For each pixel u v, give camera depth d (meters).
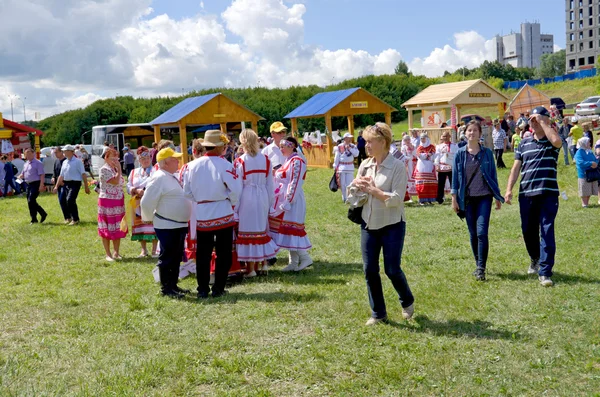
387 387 4.23
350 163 15.59
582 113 40.41
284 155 8.13
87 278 8.14
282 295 6.68
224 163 6.79
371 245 5.41
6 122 33.03
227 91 58.34
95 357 4.98
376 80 61.28
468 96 28.20
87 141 58.72
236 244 7.60
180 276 7.89
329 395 4.16
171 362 4.76
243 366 4.66
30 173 14.28
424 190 14.62
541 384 4.15
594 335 5.00
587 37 134.75
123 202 9.46
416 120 57.06
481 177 7.07
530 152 6.79
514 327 5.32
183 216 6.91
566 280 6.73
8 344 5.42
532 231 7.02
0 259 9.80
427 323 5.52
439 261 8.20
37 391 4.28
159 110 57.25
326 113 28.45
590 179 12.36
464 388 4.15
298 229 7.98
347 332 5.34
